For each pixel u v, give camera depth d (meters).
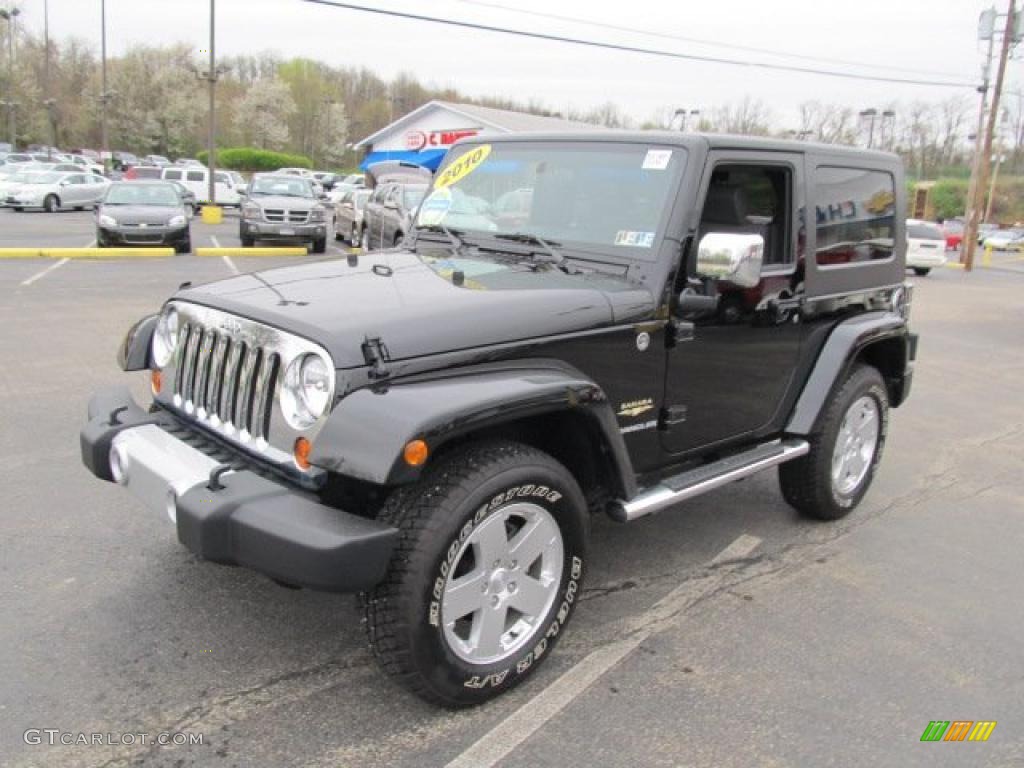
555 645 3.24
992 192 63.00
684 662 3.36
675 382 3.61
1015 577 4.28
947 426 7.31
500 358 2.97
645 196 3.57
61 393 6.66
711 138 3.60
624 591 3.94
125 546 4.07
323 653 3.28
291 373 2.79
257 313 2.97
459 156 4.42
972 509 5.24
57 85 75.06
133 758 2.67
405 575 2.69
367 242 18.67
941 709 3.12
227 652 3.26
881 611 3.85
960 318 15.35
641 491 3.52
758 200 3.98
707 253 3.25
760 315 3.98
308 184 21.23
